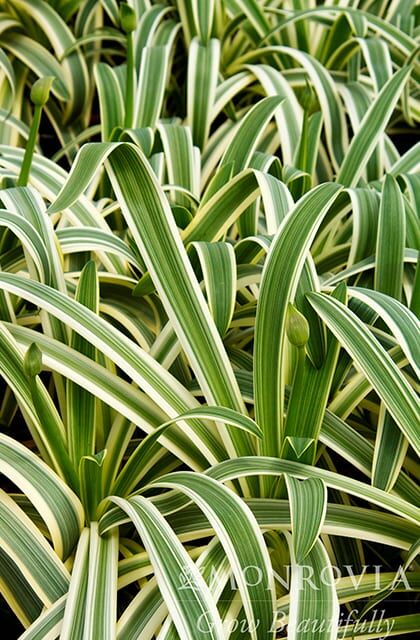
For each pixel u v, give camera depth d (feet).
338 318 3.63
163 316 4.23
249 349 4.47
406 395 3.56
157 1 6.04
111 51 5.77
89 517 3.66
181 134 4.87
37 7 5.55
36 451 4.32
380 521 3.63
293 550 3.39
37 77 5.65
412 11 5.93
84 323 3.68
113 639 3.26
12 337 3.69
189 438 3.71
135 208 3.78
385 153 5.27
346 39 5.68
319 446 3.86
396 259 4.12
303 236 3.73
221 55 5.80
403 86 4.93
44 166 4.70
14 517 3.52
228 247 3.98
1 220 3.85
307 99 4.48
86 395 3.76
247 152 4.66
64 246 4.10
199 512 3.65
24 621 3.51
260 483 3.71
